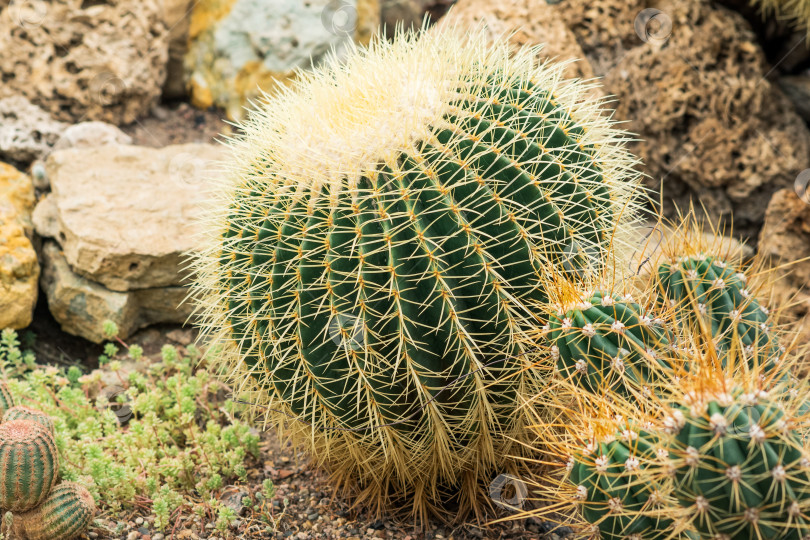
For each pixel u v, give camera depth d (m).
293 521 2.67
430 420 2.25
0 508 2.36
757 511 1.61
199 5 5.43
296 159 2.26
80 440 2.94
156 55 5.21
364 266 2.11
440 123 2.21
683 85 4.50
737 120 4.48
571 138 2.41
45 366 3.65
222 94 5.34
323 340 2.22
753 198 4.54
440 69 2.39
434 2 6.28
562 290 2.09
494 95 2.34
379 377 2.22
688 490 1.67
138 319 3.88
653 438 1.77
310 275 2.17
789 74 4.99
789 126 4.62
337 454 2.53
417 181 2.14
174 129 5.23
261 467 3.01
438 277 2.10
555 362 2.09
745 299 2.19
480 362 2.24
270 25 5.11
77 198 3.97
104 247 3.67
